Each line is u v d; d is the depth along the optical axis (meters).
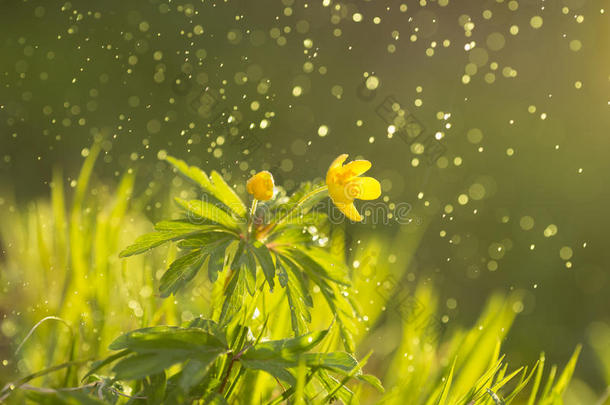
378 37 9.37
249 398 2.10
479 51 8.95
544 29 8.77
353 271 3.24
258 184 1.88
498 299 2.85
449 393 2.33
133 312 2.79
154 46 7.88
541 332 4.56
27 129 6.68
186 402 1.63
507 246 5.82
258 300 2.31
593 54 8.26
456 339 2.78
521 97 8.16
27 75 7.40
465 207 6.29
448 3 9.58
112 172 5.80
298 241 1.99
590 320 4.90
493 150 7.21
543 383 3.44
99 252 2.89
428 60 9.01
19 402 1.84
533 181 6.71
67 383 2.03
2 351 2.74
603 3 8.30
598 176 6.71
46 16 8.16
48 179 5.95
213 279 1.78
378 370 3.29
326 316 2.79
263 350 1.75
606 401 2.83
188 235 1.86
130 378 1.54
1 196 5.16
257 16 9.20
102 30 7.93
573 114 7.69
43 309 2.83
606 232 5.98
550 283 5.39
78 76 7.40
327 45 9.17
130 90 7.14
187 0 8.59
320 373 1.82
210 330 1.73
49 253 3.28
